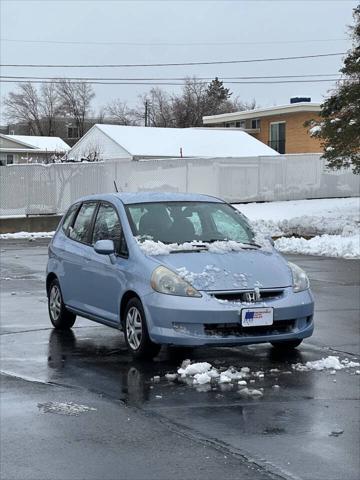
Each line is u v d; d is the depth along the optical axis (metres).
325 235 20.56
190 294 6.82
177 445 4.87
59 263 8.95
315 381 6.50
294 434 5.09
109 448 4.82
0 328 9.09
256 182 32.47
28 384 6.44
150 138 41.81
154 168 29.39
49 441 4.96
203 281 6.93
